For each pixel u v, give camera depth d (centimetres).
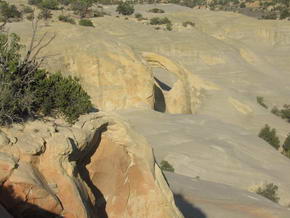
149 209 1562
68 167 1310
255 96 8656
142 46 9669
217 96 6912
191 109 6450
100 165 1569
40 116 1359
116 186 1573
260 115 6812
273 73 10262
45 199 1188
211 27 12888
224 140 4662
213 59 9900
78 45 5291
